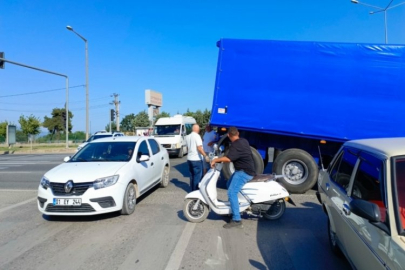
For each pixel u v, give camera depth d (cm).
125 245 435
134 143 699
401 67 687
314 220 538
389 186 245
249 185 512
